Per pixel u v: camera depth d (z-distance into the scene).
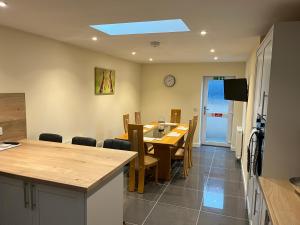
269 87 2.04
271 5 2.02
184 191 3.65
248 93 4.38
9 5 2.13
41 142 2.95
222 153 5.88
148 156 4.00
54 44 3.69
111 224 2.12
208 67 6.33
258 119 2.62
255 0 1.91
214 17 2.38
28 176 1.84
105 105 5.25
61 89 3.90
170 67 6.67
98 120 5.02
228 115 6.50
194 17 2.39
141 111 7.06
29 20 2.61
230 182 4.04
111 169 2.02
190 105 6.59
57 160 2.24
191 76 6.50
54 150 2.59
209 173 4.46
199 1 1.95
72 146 2.77
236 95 4.38
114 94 5.59
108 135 5.44
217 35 3.16
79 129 4.42
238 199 3.42
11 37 3.00
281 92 2.02
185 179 4.14
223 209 3.12
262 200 1.85
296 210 1.45
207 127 6.73
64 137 4.03
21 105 3.17
